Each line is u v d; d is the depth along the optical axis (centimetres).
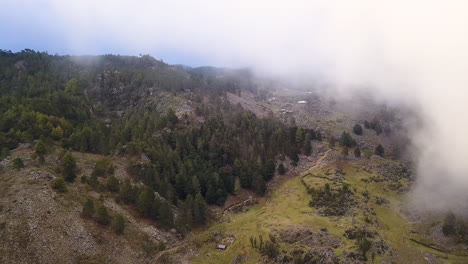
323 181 16788
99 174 13650
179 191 15350
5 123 15738
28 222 10031
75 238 10250
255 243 12288
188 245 12362
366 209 14838
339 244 11688
